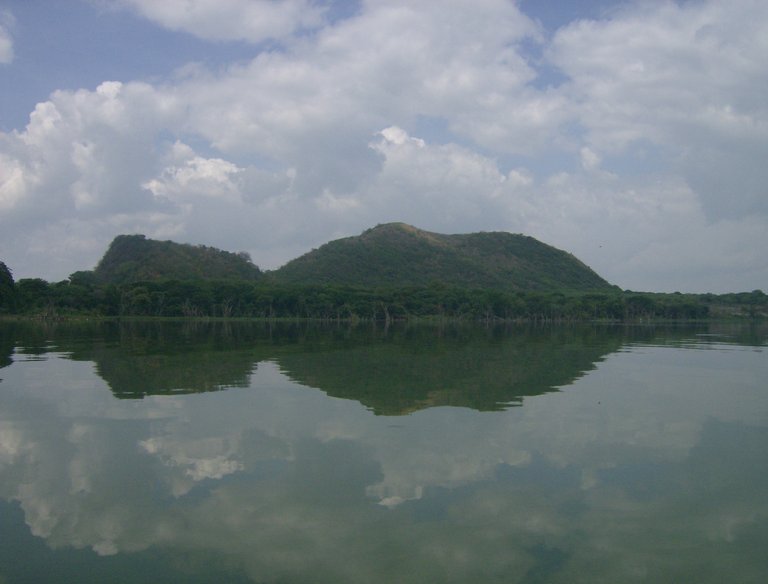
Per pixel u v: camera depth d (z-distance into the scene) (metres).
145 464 12.87
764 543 9.30
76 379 24.47
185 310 155.00
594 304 166.75
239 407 18.72
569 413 18.23
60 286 147.25
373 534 9.48
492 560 8.66
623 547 9.12
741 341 56.81
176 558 8.70
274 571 8.33
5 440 14.73
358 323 132.38
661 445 14.74
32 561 8.61
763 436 15.77
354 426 16.25
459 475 12.24
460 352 40.12
